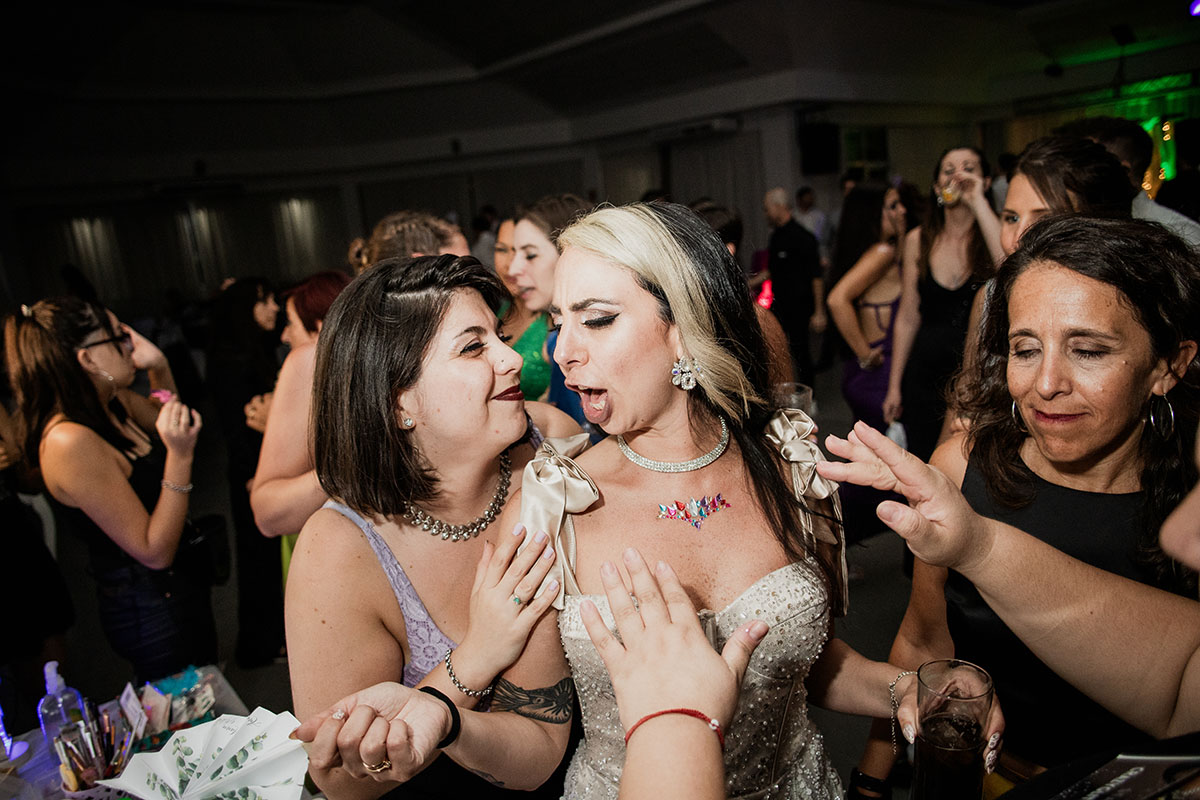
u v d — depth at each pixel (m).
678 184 12.24
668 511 0.96
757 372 0.97
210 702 1.51
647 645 0.68
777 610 0.92
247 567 2.93
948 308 2.53
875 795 1.36
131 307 13.28
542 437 1.30
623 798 0.61
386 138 14.34
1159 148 2.53
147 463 2.11
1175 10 9.16
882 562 2.90
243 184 14.05
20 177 11.88
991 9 10.91
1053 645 0.81
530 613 0.91
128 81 12.07
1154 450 0.98
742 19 9.75
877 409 3.29
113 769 1.31
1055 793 0.55
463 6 11.53
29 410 1.93
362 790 1.01
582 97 12.79
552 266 2.35
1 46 10.02
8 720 1.99
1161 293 0.88
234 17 12.07
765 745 0.97
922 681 0.93
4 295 10.95
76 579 3.98
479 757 0.88
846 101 10.93
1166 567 0.98
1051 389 0.92
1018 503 1.06
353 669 1.04
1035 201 1.66
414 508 1.06
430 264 1.01
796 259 5.53
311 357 1.74
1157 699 0.79
